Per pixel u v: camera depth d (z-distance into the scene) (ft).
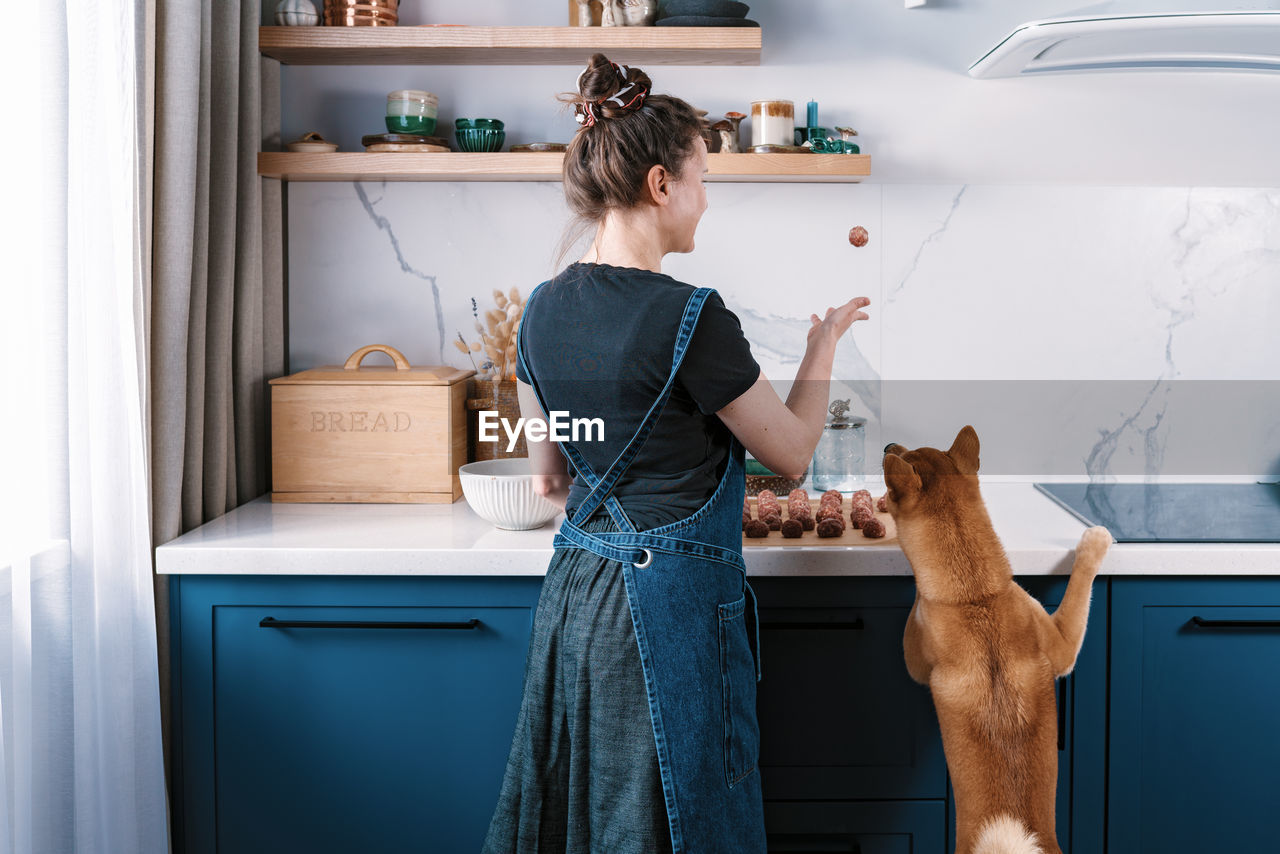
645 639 4.07
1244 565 5.23
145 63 5.16
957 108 7.02
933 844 5.52
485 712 5.43
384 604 5.37
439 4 7.02
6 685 4.25
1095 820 5.41
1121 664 5.33
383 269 7.14
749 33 6.42
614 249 4.40
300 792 5.49
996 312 7.16
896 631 5.40
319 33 6.47
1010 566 4.94
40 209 4.52
